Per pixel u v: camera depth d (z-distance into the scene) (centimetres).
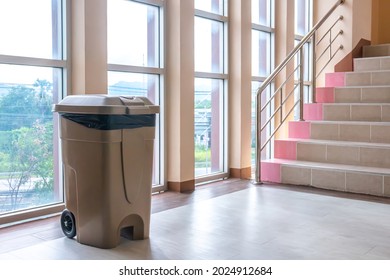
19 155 324
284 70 552
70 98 261
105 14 348
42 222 314
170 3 416
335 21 609
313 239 274
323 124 487
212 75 469
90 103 249
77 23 335
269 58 556
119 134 252
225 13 486
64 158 266
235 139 493
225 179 486
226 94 490
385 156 418
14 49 316
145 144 267
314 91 542
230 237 278
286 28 548
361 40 621
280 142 488
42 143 337
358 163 435
